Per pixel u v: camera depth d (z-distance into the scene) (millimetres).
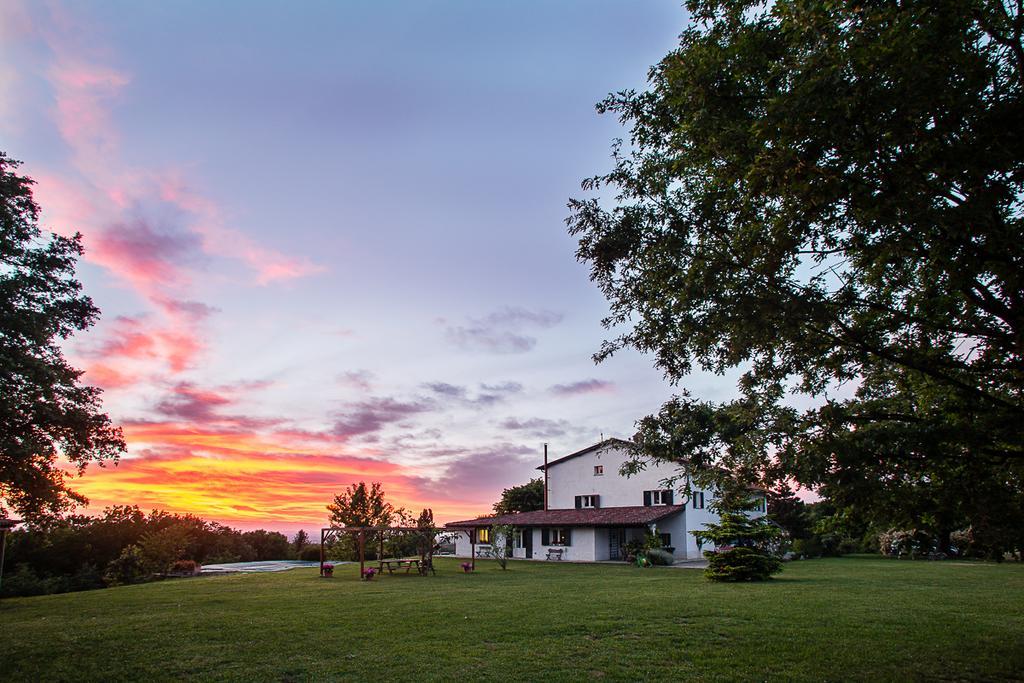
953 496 7609
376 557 43844
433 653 10352
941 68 5836
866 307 8883
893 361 8469
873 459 7840
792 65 6633
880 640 11039
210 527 47969
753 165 6770
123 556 33438
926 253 6957
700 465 10008
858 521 8508
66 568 36031
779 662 9508
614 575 27031
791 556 40156
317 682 8719
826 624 12672
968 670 9039
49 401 18609
